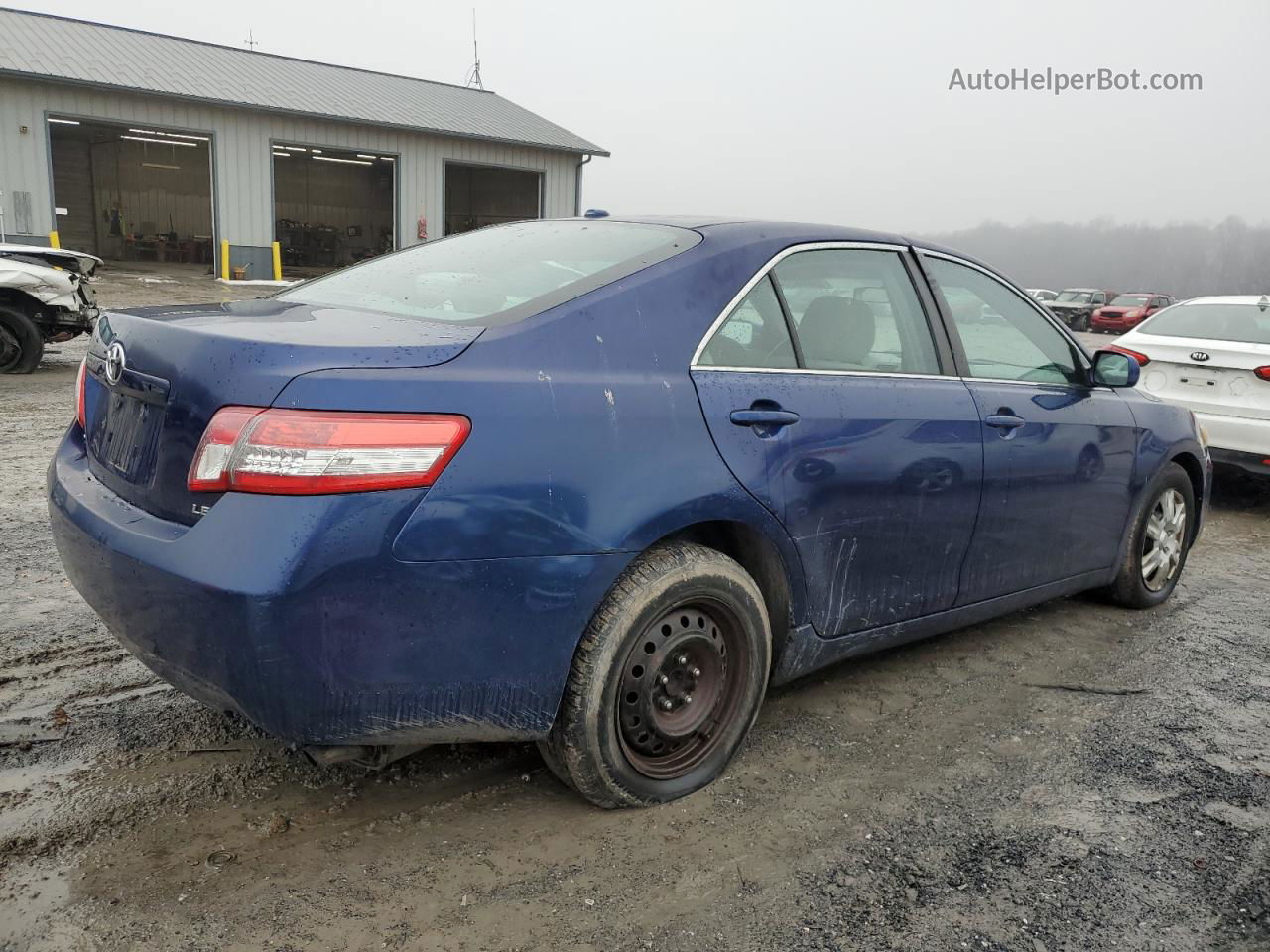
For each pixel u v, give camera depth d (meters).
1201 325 7.27
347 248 37.09
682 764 2.60
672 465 2.36
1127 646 3.95
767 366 2.69
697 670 2.60
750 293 2.70
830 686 3.41
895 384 3.01
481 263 2.81
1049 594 3.79
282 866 2.22
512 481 2.09
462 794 2.58
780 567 2.70
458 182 34.78
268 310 2.51
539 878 2.24
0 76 20.59
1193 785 2.83
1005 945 2.09
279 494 1.89
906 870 2.34
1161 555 4.38
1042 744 3.05
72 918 2.01
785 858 2.37
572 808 2.54
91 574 2.22
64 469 2.56
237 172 24.25
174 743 2.76
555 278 2.54
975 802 2.68
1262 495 7.44
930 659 3.70
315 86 27.19
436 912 2.10
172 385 2.08
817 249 2.96
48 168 21.58
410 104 28.22
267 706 1.95
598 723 2.34
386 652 2.00
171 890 2.12
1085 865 2.40
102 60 23.55
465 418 2.04
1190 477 4.55
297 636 1.89
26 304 10.30
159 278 24.42
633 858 2.33
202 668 1.99
